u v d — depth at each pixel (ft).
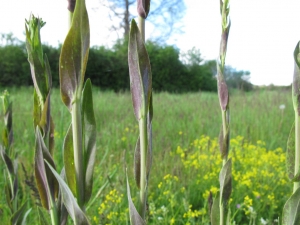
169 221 1.47
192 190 1.90
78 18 0.43
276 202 1.78
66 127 3.16
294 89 0.50
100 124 3.83
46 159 0.53
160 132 3.38
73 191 0.49
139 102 0.45
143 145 0.46
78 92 0.45
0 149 0.91
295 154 0.51
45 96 0.55
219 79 0.60
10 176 0.92
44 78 0.55
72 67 0.45
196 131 3.58
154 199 1.84
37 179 0.55
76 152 0.47
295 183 0.51
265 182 1.97
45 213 1.45
